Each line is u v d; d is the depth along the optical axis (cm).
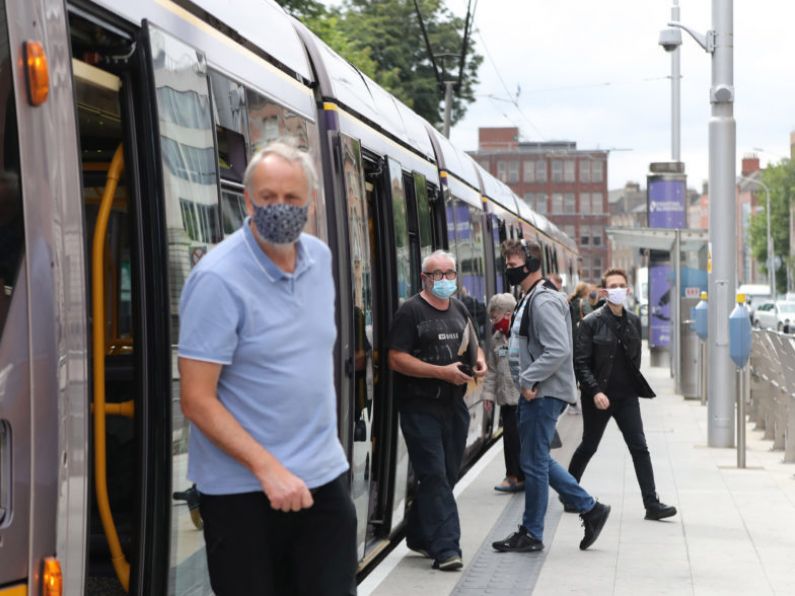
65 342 369
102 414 448
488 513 1059
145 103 442
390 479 875
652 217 3059
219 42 538
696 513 1066
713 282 1565
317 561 418
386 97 991
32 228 359
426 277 812
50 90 369
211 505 405
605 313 1019
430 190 1126
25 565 354
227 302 390
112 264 511
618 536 960
